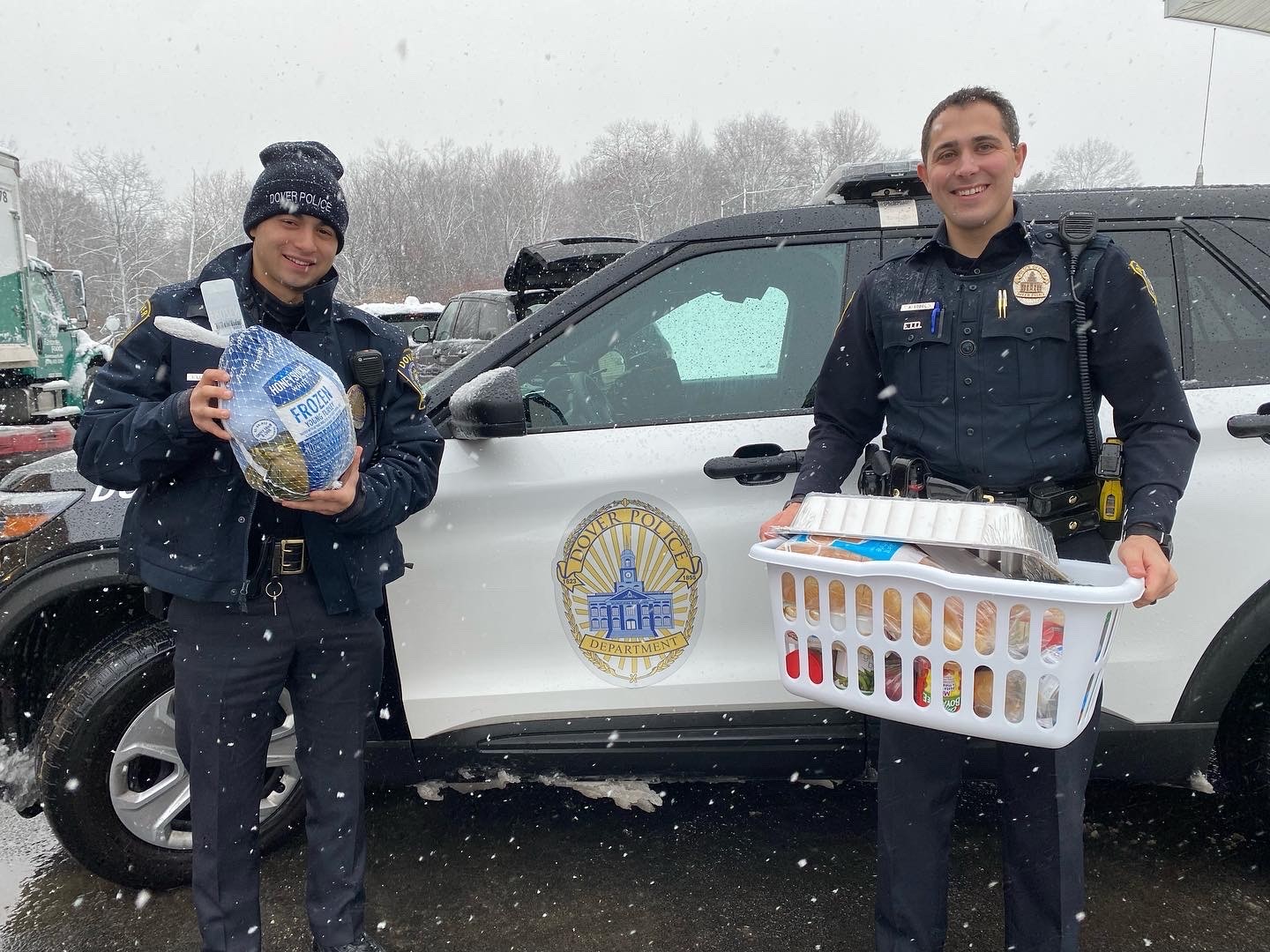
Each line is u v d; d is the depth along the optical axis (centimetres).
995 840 254
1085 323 157
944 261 169
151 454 160
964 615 137
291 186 167
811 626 154
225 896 180
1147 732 217
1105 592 129
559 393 232
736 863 244
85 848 221
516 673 229
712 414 231
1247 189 233
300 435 152
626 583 226
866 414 187
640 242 392
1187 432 157
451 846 256
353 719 191
